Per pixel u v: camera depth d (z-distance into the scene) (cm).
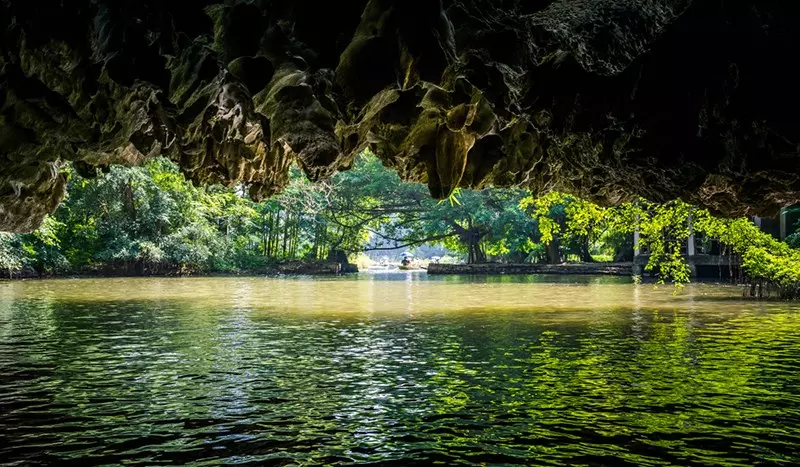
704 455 670
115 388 938
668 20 490
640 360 1145
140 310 1997
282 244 6231
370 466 638
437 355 1198
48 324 1634
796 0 454
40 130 516
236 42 474
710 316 1811
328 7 459
